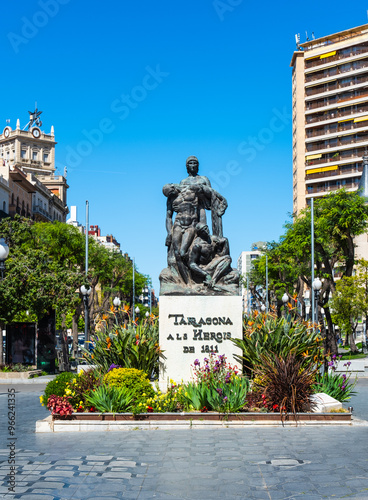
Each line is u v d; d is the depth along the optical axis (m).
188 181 16.59
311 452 9.39
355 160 85.81
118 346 15.23
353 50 86.88
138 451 9.62
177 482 7.81
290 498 7.10
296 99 91.50
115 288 61.31
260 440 10.42
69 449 9.87
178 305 15.19
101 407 12.12
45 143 105.38
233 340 14.87
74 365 42.69
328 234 45.22
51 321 34.25
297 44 93.12
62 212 96.31
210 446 9.95
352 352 45.16
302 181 90.69
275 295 58.84
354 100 86.31
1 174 68.38
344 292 43.72
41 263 34.88
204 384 12.77
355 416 13.48
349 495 7.15
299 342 14.98
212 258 15.89
